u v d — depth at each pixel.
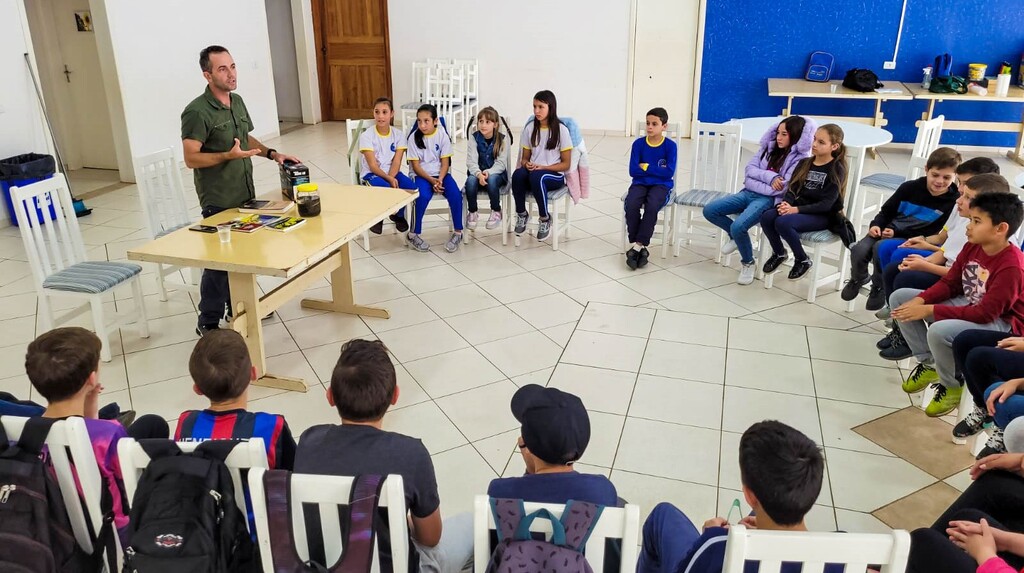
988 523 1.81
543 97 4.77
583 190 5.12
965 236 3.17
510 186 5.03
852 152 4.27
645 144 4.66
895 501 2.55
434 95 9.02
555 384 3.32
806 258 4.20
